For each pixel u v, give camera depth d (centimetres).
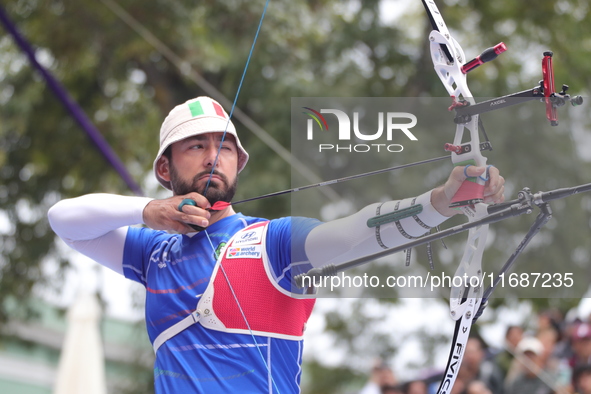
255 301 609
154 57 2391
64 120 2555
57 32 2386
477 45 2569
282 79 2170
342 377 2356
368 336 2317
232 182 667
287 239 613
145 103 2602
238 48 2250
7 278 2603
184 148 662
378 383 1847
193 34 2233
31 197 2636
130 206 662
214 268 624
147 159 2598
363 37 2353
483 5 2494
